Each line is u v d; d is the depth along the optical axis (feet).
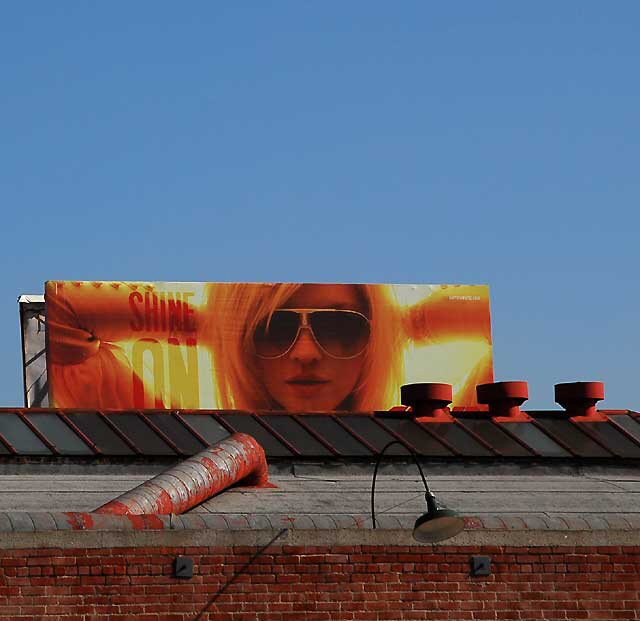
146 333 219.82
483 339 230.68
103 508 101.09
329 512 115.96
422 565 93.40
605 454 145.69
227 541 90.63
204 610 89.10
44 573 86.84
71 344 216.33
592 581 96.07
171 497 106.93
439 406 149.69
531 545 95.66
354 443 142.20
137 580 88.38
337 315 227.20
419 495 126.00
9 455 132.46
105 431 138.72
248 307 224.74
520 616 94.27
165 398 218.38
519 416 151.94
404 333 228.84
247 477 122.31
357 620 91.40
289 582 90.89
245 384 222.07
